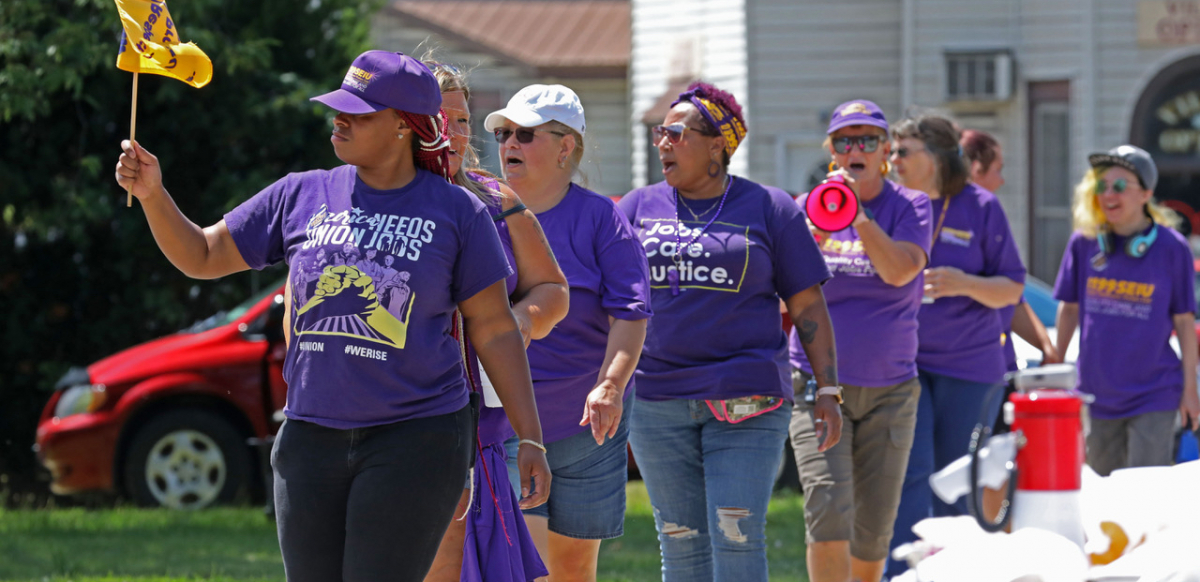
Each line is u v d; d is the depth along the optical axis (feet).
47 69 131.85
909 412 66.95
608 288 55.57
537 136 56.29
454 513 42.29
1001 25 208.44
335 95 39.40
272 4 161.48
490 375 42.24
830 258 67.00
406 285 39.14
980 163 89.15
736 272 59.06
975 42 208.13
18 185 147.02
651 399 60.18
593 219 56.44
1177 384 82.28
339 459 39.60
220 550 97.40
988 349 75.41
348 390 39.24
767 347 59.67
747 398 58.29
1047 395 36.73
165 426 121.70
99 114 152.87
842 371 66.08
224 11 156.35
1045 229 210.38
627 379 53.72
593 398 52.70
